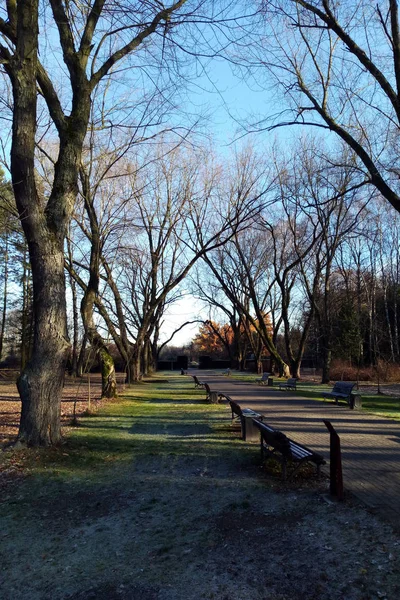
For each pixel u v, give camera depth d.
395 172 10.98
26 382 9.23
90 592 4.11
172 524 5.59
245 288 47.00
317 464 7.14
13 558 4.88
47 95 10.03
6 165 12.67
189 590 4.03
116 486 7.17
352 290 46.31
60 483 7.36
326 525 5.19
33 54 8.99
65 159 9.91
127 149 17.44
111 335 28.27
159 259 32.09
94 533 5.45
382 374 32.41
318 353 44.34
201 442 10.16
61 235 9.65
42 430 9.20
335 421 12.94
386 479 6.84
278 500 6.15
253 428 10.28
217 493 6.60
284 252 40.97
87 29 10.27
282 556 4.54
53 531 5.55
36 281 9.39
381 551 4.43
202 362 74.25
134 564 4.61
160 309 43.34
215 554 4.69
